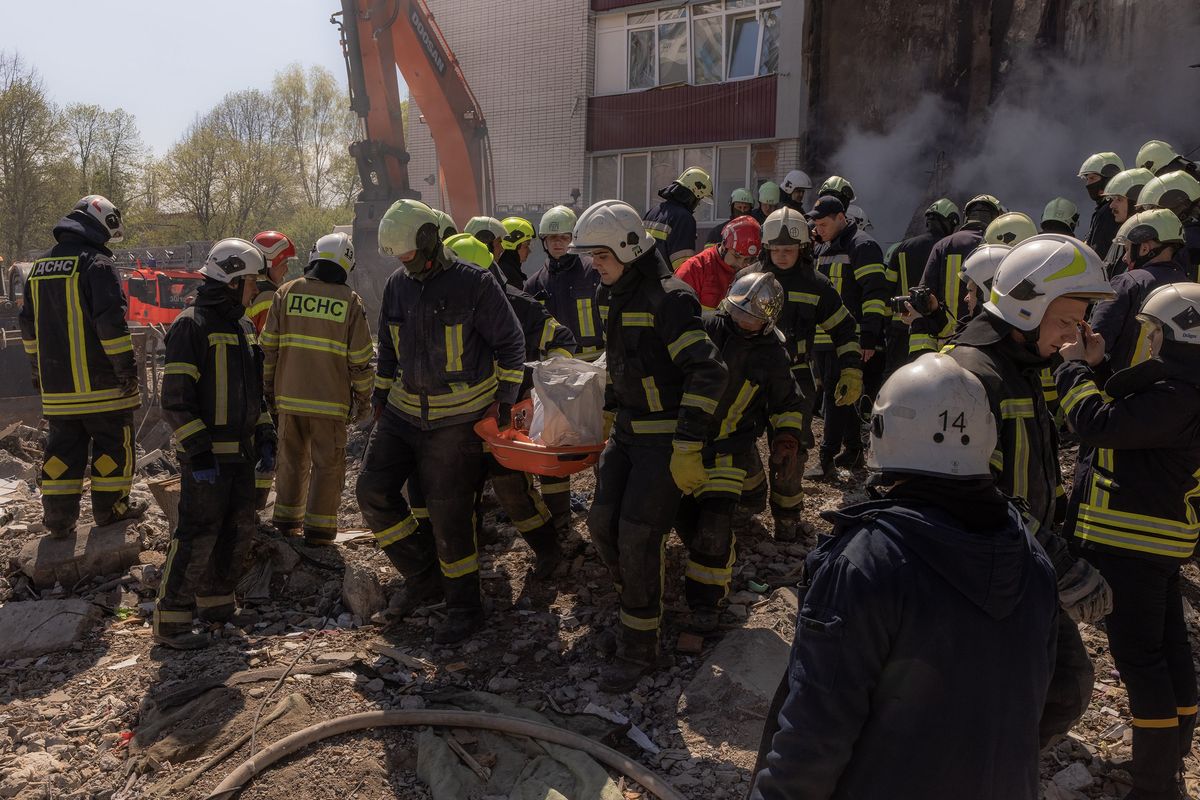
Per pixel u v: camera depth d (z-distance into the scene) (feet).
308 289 16.98
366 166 49.47
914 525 5.41
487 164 58.29
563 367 13.85
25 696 13.24
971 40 52.21
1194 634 13.82
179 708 12.41
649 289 12.00
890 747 5.41
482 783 10.64
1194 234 16.72
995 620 5.35
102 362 17.43
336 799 10.55
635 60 64.34
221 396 14.30
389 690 12.73
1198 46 47.14
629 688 12.51
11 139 145.59
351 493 22.21
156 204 166.91
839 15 55.67
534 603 15.31
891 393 5.71
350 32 47.55
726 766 10.80
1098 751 11.34
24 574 16.71
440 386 13.74
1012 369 8.15
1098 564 9.89
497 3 69.10
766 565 16.35
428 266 13.55
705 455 13.55
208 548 14.33
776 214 16.48
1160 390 9.02
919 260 21.89
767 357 13.57
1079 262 7.78
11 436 29.45
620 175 65.67
